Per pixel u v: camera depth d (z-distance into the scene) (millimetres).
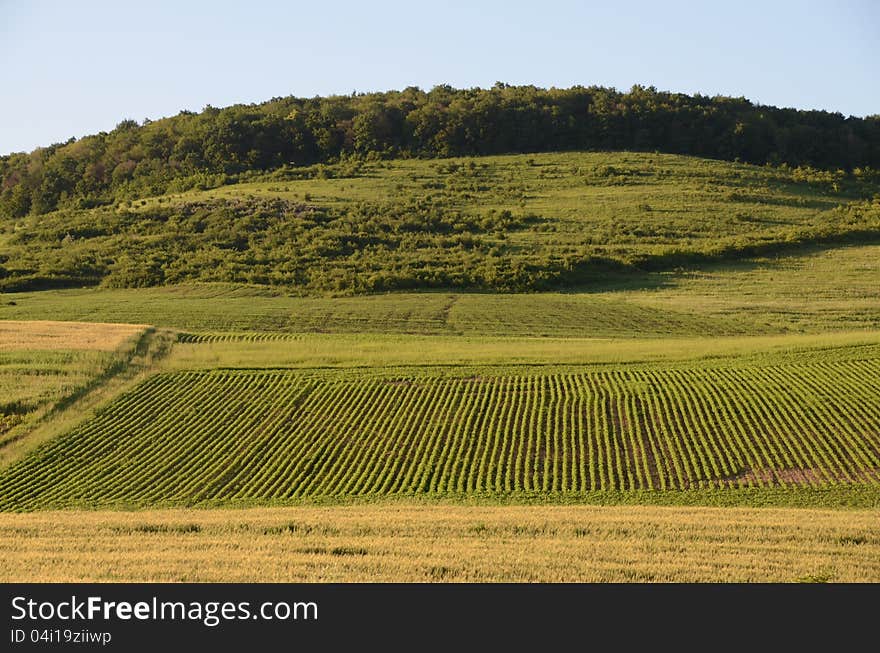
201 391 78250
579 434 66688
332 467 63531
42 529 47781
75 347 90875
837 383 72688
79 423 71625
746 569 38031
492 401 73750
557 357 84938
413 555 40438
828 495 54812
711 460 60781
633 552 40594
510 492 58031
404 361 84938
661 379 76812
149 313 114000
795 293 124500
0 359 86125
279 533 46031
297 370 83000
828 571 37781
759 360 80438
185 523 48156
